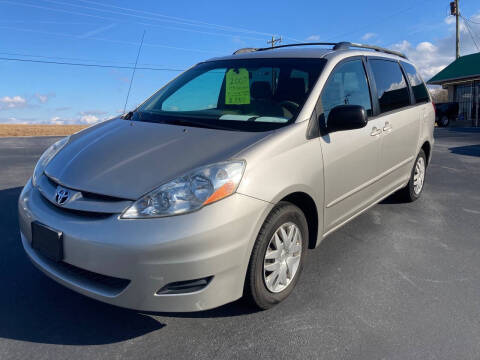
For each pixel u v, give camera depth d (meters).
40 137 19.08
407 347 2.42
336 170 3.14
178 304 2.26
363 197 3.73
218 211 2.25
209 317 2.66
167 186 2.28
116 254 2.16
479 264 3.59
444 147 11.80
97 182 2.41
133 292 2.21
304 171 2.77
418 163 5.14
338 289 3.07
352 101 3.54
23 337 2.41
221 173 2.33
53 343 2.37
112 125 3.34
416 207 5.20
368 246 3.91
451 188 6.34
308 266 3.44
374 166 3.79
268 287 2.65
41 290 2.93
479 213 5.02
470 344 2.46
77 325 2.55
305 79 3.22
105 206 2.29
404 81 4.69
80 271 2.40
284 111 3.00
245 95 3.26
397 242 4.03
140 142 2.79
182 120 3.10
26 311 2.68
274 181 2.52
